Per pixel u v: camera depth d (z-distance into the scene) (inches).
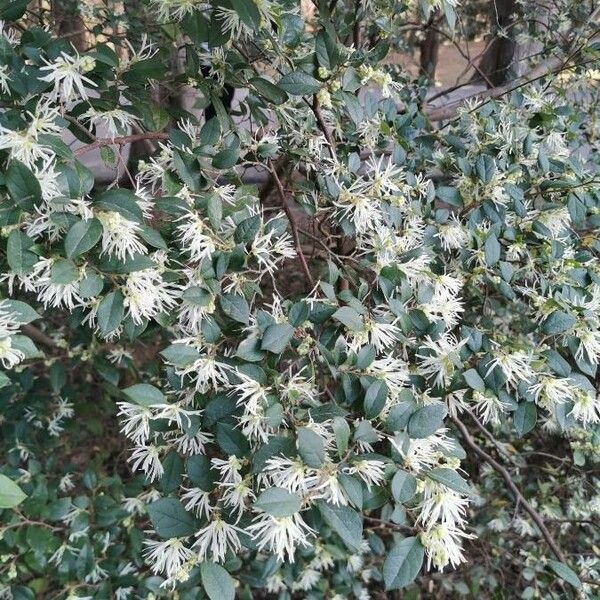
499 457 42.2
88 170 17.5
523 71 46.6
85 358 36.8
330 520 15.5
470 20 51.3
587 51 32.6
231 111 28.8
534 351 21.5
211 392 19.8
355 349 20.0
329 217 26.7
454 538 17.6
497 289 27.0
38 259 16.9
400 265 22.5
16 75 17.9
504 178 27.1
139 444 20.3
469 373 19.9
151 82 23.8
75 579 31.1
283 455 16.5
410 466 17.1
